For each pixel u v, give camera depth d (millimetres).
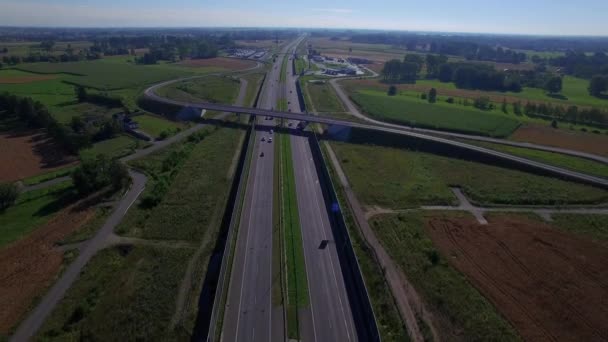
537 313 63281
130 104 186625
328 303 65250
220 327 59625
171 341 57219
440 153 134250
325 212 93500
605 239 83812
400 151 136000
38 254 75250
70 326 59344
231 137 146625
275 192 102250
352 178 112625
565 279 71250
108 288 67000
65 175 109625
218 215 90562
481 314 62656
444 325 60844
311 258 76250
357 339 58719
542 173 116625
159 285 67688
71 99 194500
